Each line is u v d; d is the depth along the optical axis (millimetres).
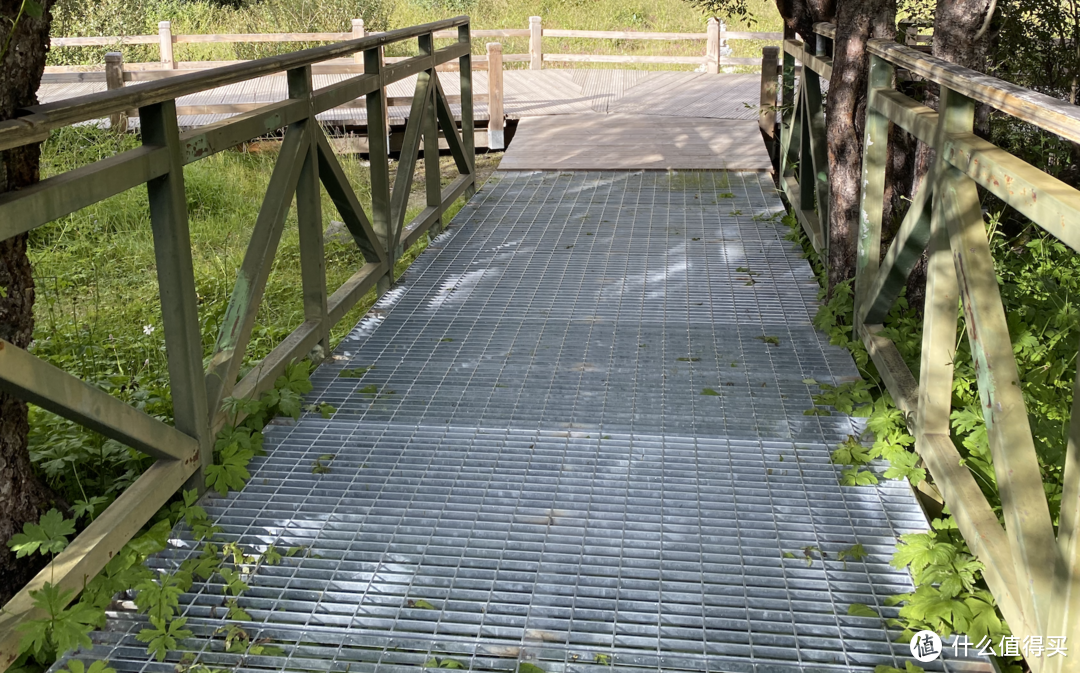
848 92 3930
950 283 2684
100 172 2184
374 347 3939
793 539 2541
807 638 2164
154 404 3293
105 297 5043
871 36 4227
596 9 17891
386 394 3480
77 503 2494
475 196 6508
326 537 2580
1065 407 3023
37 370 2014
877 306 3521
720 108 9250
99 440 2979
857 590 2332
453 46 6145
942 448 2703
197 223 6543
